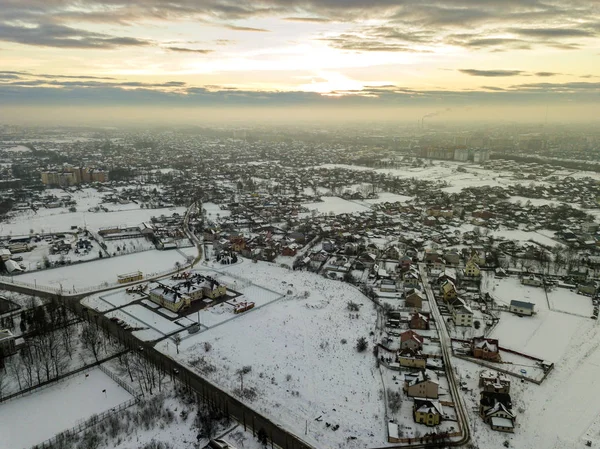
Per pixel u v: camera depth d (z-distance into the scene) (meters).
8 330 180.50
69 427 134.88
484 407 141.12
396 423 137.75
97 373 164.50
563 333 199.00
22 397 149.62
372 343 186.62
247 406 145.75
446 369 168.25
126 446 127.19
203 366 168.00
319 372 164.75
